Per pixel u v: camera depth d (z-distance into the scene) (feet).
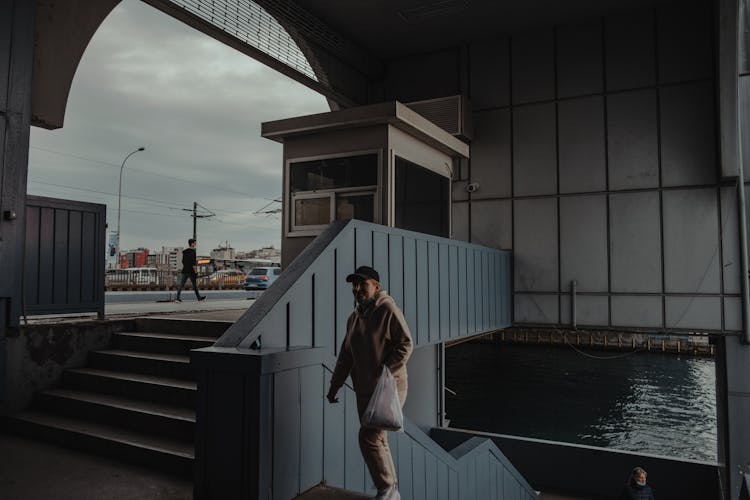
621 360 149.48
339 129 24.02
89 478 12.35
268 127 24.98
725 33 33.09
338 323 15.94
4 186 14.52
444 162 29.53
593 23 40.11
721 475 33.12
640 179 37.99
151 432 14.30
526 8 38.58
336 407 12.34
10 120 14.64
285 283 13.85
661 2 37.52
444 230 29.35
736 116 33.86
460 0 37.27
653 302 37.04
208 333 18.40
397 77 47.34
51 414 16.43
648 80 38.19
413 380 29.09
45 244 20.18
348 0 37.04
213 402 10.30
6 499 11.11
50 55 22.97
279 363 10.12
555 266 40.19
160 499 11.21
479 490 21.97
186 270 49.37
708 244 35.81
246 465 9.77
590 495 35.27
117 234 116.37
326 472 11.89
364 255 18.28
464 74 44.55
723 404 35.60
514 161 42.14
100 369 18.33
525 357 156.04
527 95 42.06
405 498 15.56
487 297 34.65
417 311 23.24
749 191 35.37
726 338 35.04
